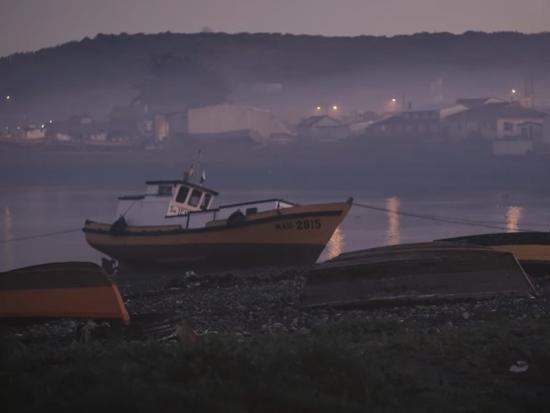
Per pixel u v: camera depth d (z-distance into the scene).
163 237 56.00
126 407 12.46
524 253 35.78
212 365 14.15
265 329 23.91
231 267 55.03
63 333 22.05
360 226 90.44
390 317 24.27
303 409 12.95
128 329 19.83
